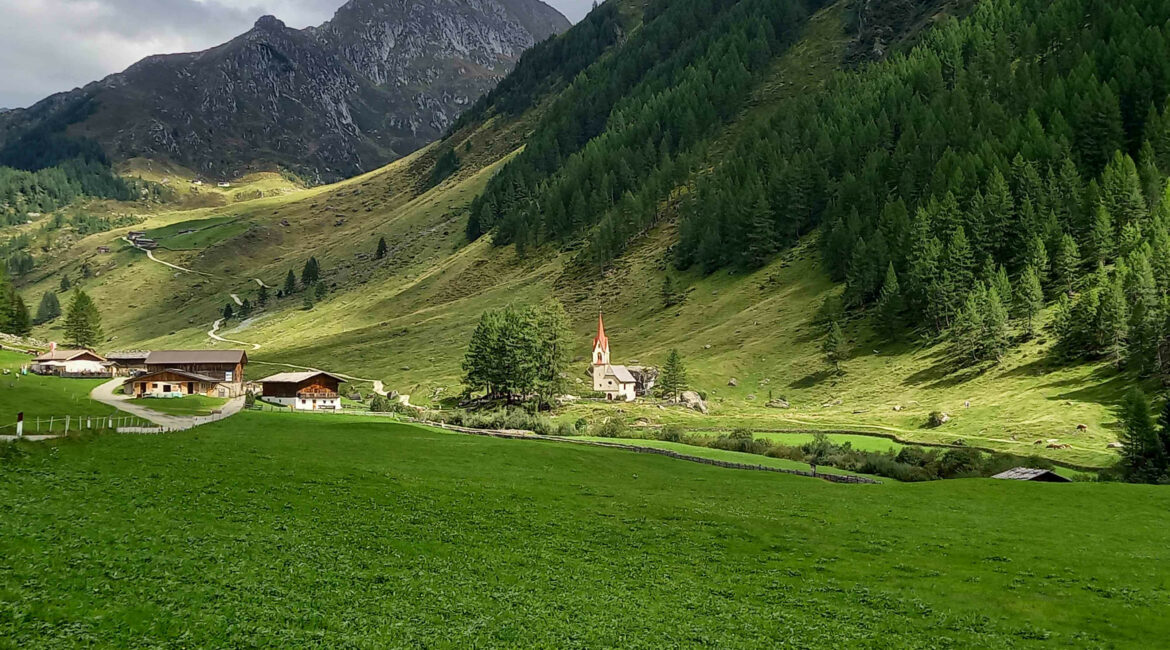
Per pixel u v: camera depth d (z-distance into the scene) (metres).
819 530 55.50
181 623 28.16
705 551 48.84
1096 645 33.81
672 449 108.44
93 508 43.31
